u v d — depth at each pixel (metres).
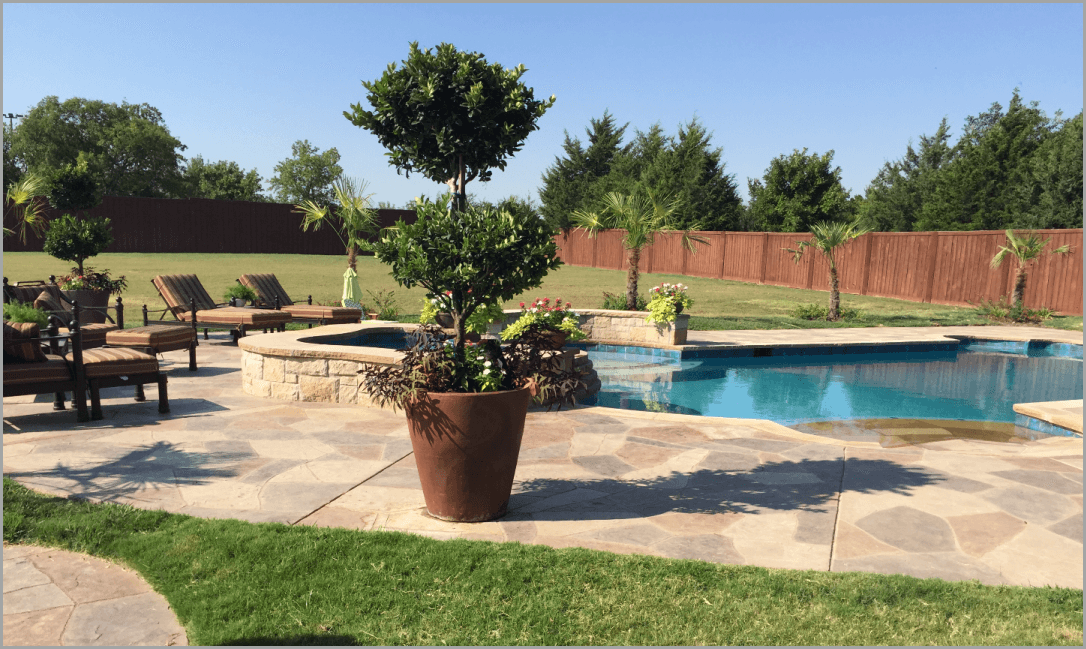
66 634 2.78
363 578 3.20
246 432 5.82
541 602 3.01
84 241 14.94
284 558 3.37
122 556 3.46
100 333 8.44
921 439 6.96
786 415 8.15
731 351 12.26
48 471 4.68
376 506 4.21
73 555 3.50
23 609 2.97
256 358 7.36
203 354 10.20
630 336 12.81
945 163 52.47
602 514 4.15
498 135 4.26
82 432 5.72
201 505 4.13
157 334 8.03
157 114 60.56
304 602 3.00
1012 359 12.95
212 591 3.08
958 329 15.66
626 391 9.41
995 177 36.47
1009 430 7.41
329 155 72.44
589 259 38.00
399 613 2.92
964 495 4.52
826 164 39.50
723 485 4.72
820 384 10.16
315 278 24.75
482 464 3.89
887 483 4.77
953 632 2.82
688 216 38.44
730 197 40.19
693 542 3.72
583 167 54.25
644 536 3.80
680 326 12.42
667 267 33.22
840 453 5.54
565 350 8.64
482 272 4.03
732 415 8.11
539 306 8.93
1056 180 27.61
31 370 5.79
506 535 3.79
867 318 17.48
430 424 3.84
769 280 27.83
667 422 6.54
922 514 4.17
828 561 3.50
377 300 15.78
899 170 54.84
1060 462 5.31
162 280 10.70
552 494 4.52
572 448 5.64
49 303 8.48
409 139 4.25
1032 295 18.98
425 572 3.26
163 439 5.55
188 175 63.72
